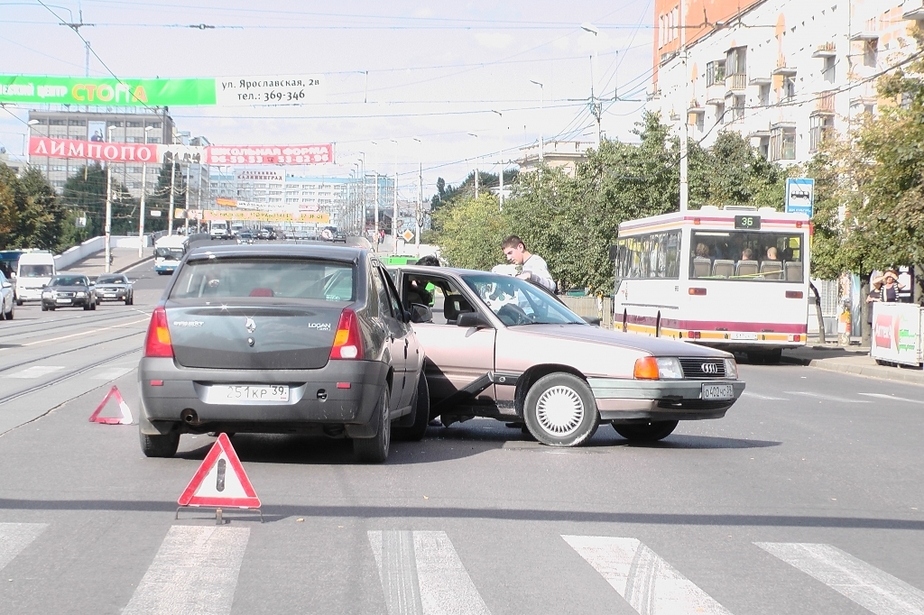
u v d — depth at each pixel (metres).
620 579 8.00
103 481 11.45
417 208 124.44
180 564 8.12
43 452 13.41
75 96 53.88
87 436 14.88
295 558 8.37
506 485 11.75
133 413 17.88
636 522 10.05
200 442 14.50
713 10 94.31
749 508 10.91
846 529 10.09
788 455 14.77
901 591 7.95
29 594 7.32
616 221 62.19
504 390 14.91
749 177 63.19
